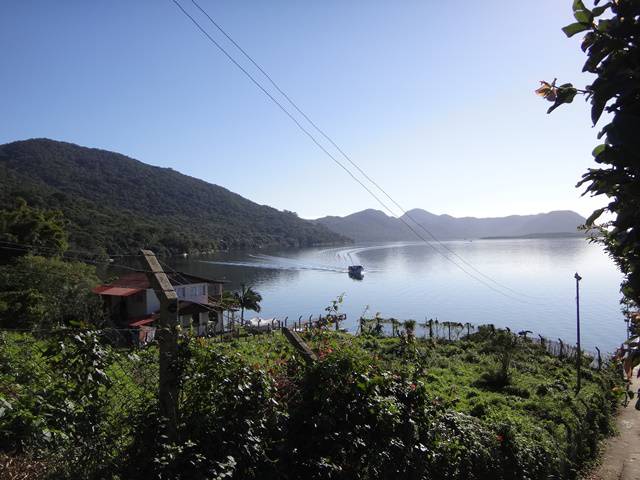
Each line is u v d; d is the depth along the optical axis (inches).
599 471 526.9
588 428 620.1
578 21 97.7
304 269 5344.5
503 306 3646.7
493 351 1138.0
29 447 148.3
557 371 997.2
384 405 213.5
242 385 159.8
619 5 91.9
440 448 263.1
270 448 173.3
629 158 84.0
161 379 149.8
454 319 3122.5
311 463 182.5
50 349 136.6
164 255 3053.6
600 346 2406.5
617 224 98.8
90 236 2306.8
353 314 3191.4
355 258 7440.9
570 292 4370.1
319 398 196.5
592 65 96.2
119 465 138.9
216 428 152.3
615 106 89.2
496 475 323.6
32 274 1198.3
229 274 4212.6
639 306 116.1
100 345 142.3
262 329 1325.0
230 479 148.9
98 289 1676.9
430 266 6658.5
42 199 3056.1
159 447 139.4
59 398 137.9
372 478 210.1
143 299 1594.5
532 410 635.5
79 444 138.2
